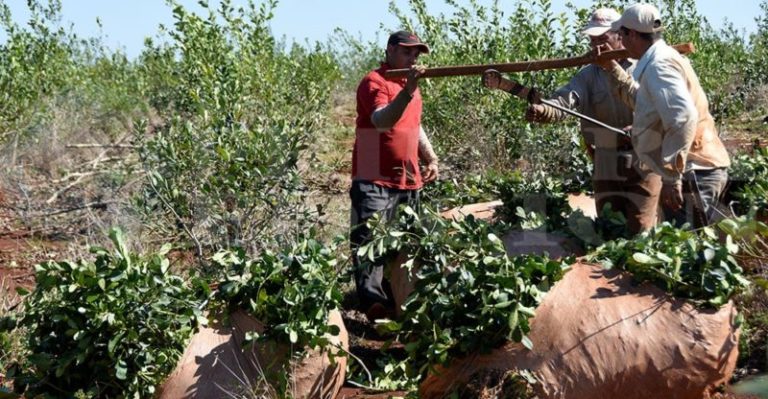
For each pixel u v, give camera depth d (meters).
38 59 13.62
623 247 4.62
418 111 6.53
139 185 8.87
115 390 4.50
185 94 10.72
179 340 4.54
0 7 12.79
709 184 5.46
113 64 16.38
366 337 6.16
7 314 5.05
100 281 4.40
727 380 4.42
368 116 6.30
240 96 9.06
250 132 6.89
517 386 4.26
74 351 4.42
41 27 13.70
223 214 6.80
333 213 8.21
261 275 4.66
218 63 10.26
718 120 11.07
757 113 12.28
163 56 13.88
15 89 11.80
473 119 9.66
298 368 4.61
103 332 4.44
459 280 4.46
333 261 4.89
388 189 6.37
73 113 12.95
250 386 4.46
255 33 10.86
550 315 4.36
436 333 4.39
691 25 11.92
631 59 5.80
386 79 5.92
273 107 10.23
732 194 6.21
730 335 4.35
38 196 9.34
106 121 13.31
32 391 4.51
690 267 4.45
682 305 4.38
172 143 6.84
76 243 7.78
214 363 4.54
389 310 6.23
